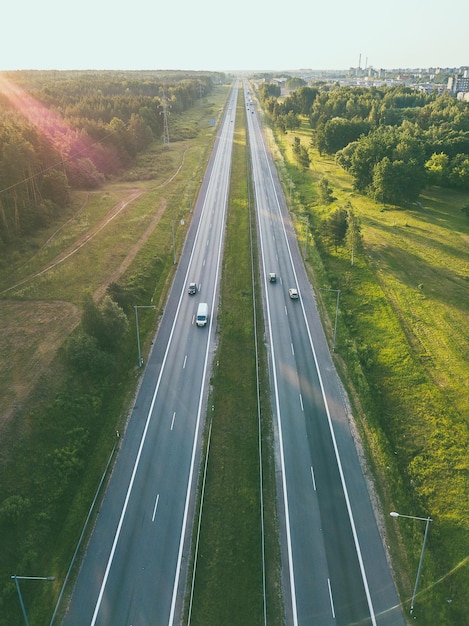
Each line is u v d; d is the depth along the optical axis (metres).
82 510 45.88
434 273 89.31
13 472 46.97
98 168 142.25
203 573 40.50
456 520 44.91
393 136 133.50
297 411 57.78
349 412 57.75
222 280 87.62
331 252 98.12
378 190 119.25
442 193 133.62
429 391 60.75
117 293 75.38
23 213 98.69
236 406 58.38
